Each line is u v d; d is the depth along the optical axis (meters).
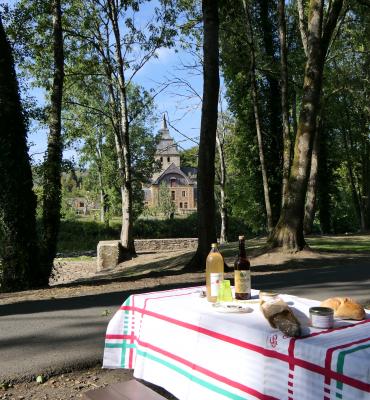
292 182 16.91
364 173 43.00
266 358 2.93
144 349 3.96
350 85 28.42
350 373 2.45
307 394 2.67
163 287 10.80
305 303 3.80
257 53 24.86
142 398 3.37
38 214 14.58
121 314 4.27
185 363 3.52
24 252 12.89
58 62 14.97
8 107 12.50
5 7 15.80
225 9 21.61
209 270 3.94
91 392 3.53
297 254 16.48
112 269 23.34
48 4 15.80
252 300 3.93
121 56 23.22
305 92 16.66
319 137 27.81
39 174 14.07
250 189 30.95
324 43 16.59
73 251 39.81
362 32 25.94
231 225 43.75
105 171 49.44
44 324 7.37
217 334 3.28
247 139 30.64
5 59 12.62
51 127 14.54
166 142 100.38
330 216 35.53
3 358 5.75
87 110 25.98
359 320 3.29
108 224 44.44
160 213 74.06
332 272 12.52
